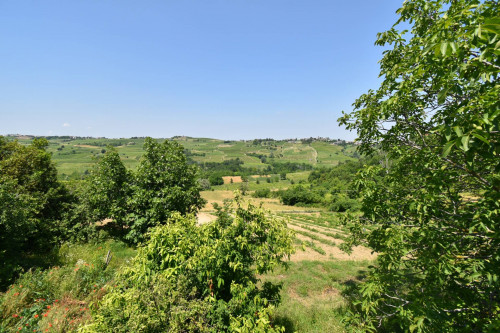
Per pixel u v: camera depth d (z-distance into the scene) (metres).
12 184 9.21
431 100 4.38
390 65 5.07
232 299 4.04
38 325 5.61
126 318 3.34
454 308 3.40
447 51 2.24
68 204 13.35
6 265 8.03
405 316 3.47
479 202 3.05
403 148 4.49
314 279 10.26
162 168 13.44
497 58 2.18
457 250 3.18
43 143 14.29
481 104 2.43
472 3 2.73
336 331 6.05
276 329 4.05
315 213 39.38
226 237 4.35
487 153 2.33
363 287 4.18
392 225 4.06
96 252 11.12
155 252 4.36
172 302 3.50
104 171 13.58
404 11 4.64
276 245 4.46
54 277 7.71
